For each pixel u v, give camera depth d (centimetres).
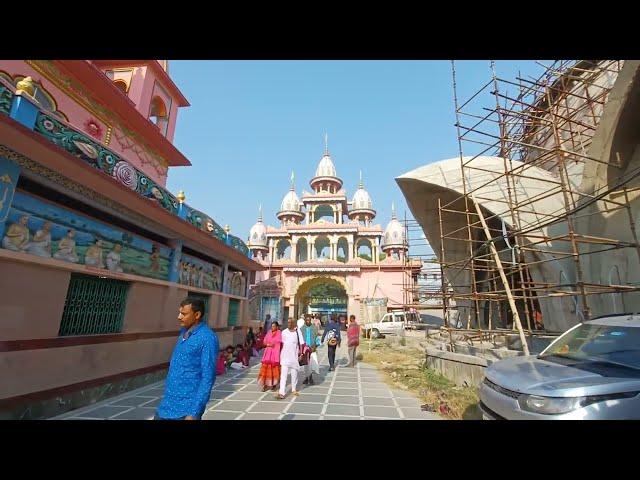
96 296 611
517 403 282
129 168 643
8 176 440
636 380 269
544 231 1063
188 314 309
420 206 1543
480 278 1581
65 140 505
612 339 364
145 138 1134
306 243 3666
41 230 496
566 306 971
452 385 738
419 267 2641
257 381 823
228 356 977
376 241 3384
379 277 2711
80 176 523
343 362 1196
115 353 632
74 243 555
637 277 786
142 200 637
